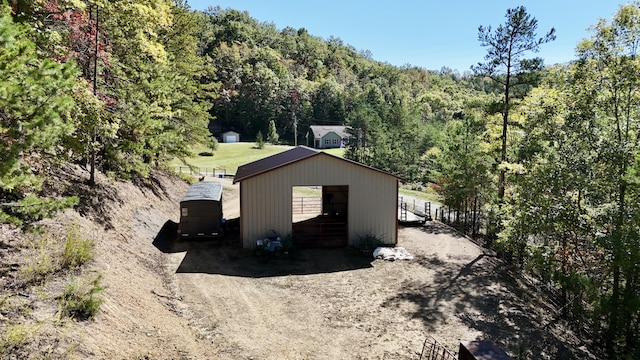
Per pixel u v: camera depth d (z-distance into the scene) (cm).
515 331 1146
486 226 2209
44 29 1196
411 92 13112
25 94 588
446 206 2650
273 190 1681
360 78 14062
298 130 8975
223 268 1442
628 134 1348
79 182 1491
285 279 1377
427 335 1057
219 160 5338
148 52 1753
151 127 1583
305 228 1981
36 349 583
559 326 1241
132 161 1611
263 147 6706
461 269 1578
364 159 4819
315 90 9681
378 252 1658
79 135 1232
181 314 1042
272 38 13888
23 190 1091
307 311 1142
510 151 1983
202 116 2570
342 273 1465
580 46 1444
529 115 1667
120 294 916
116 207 1545
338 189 2277
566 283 1200
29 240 911
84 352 633
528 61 1895
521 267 1698
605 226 1245
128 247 1326
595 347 1174
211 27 11256
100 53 1417
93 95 1245
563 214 1299
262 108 8769
